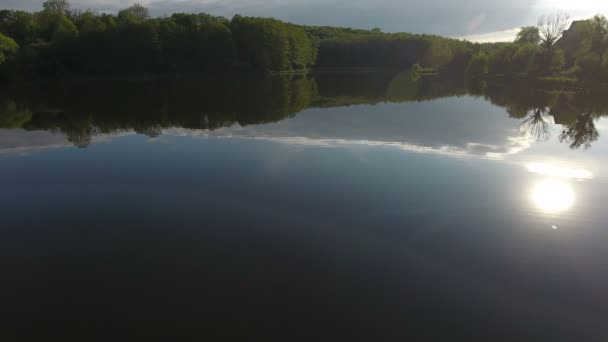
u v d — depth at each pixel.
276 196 11.65
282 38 92.12
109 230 9.67
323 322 6.49
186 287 7.41
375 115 27.47
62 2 88.38
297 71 106.56
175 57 80.50
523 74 75.06
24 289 7.41
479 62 82.56
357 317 6.62
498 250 8.70
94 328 6.38
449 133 20.84
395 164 14.83
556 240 9.14
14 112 29.81
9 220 10.30
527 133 21.39
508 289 7.40
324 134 20.44
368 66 139.25
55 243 9.08
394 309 6.84
